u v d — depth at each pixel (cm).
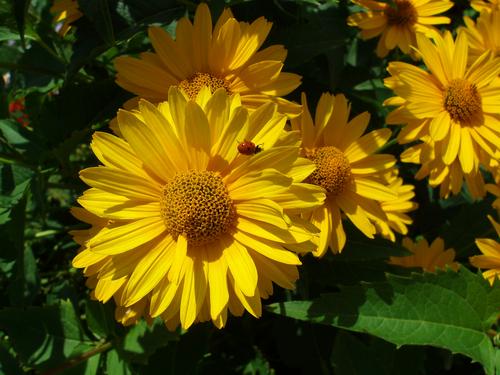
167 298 17
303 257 23
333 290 25
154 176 18
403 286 18
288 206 17
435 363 26
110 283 18
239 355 27
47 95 27
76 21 22
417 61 31
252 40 20
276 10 24
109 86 23
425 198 31
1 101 24
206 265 18
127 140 17
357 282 23
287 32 24
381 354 21
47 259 31
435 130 23
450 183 24
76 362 22
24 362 21
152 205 18
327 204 21
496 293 18
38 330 22
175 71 21
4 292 26
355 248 22
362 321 18
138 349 22
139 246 18
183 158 18
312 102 25
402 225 26
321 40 24
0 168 22
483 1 31
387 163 22
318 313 19
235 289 17
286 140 18
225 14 21
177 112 17
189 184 18
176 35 20
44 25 26
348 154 22
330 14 27
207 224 18
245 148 17
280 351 26
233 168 18
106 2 20
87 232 20
